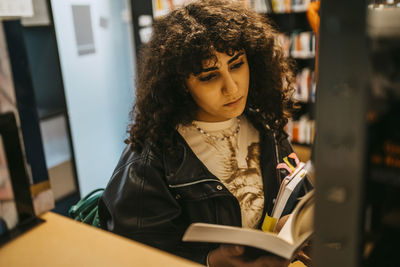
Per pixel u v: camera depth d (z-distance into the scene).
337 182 0.30
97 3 4.27
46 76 3.09
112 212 1.00
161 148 1.05
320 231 0.32
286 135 1.19
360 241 0.31
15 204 0.53
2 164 0.52
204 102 0.99
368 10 0.27
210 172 1.05
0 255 0.48
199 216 1.05
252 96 1.17
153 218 1.00
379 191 0.29
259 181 1.15
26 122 0.53
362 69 0.28
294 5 4.01
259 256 0.77
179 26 0.94
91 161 4.39
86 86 4.25
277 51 1.12
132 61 4.87
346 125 0.29
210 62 0.91
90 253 0.48
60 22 3.84
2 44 0.50
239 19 0.95
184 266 0.44
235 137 1.13
